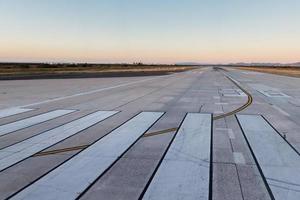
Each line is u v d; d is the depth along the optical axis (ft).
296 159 16.98
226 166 15.83
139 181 13.88
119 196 12.34
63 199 12.05
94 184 13.56
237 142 20.65
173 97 49.67
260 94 54.85
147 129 24.90
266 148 19.19
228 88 68.08
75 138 21.84
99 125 26.61
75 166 15.92
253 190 12.87
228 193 12.58
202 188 13.08
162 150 18.78
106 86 72.74
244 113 33.14
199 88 67.82
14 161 16.75
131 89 64.64
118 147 19.47
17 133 23.47
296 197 12.21
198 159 17.01
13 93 55.77
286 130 24.43
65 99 46.70
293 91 60.90
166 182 13.76
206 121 28.43
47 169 15.46
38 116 31.24
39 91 59.77
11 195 12.41
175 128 25.25
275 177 14.33
